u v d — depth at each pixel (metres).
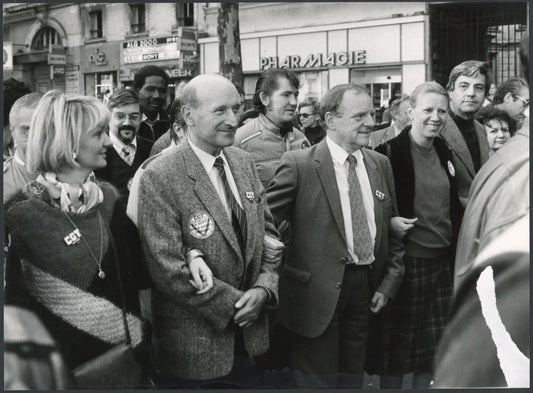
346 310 3.51
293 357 3.55
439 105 3.61
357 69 6.32
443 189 3.69
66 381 2.98
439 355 3.73
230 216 3.08
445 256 3.75
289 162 3.50
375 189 3.53
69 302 2.92
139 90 4.34
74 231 2.91
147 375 3.13
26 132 3.04
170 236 2.96
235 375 3.19
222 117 3.02
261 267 3.17
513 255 3.65
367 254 3.47
